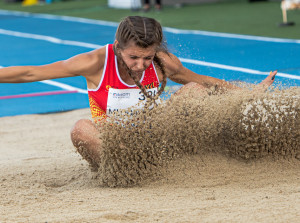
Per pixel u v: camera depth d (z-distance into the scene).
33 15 43.25
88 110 14.56
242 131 7.94
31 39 30.12
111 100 7.47
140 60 6.72
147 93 7.40
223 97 8.05
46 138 11.63
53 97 16.59
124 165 7.35
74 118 13.65
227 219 5.50
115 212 5.92
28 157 9.85
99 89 7.46
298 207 5.83
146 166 7.43
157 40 6.70
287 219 5.43
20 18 41.62
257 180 7.35
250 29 28.92
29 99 16.41
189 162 7.71
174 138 7.61
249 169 7.73
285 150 8.05
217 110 7.95
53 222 5.65
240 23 31.61
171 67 7.63
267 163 7.92
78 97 16.48
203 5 43.59
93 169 8.24
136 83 7.18
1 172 8.53
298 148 8.08
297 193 6.56
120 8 43.97
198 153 7.94
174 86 8.83
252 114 7.98
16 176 8.23
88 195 6.90
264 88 8.27
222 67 19.00
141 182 7.38
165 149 7.58
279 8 38.38
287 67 18.50
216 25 31.16
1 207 6.43
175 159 7.70
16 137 11.88
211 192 6.80
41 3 53.06
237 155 8.03
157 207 6.13
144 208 6.09
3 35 32.41
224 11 38.50
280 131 7.93
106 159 7.39
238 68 18.70
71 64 7.20
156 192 6.92
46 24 36.84
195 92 8.05
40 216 5.96
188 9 40.88
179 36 27.30
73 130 7.65
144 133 7.32
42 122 13.34
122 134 7.24
